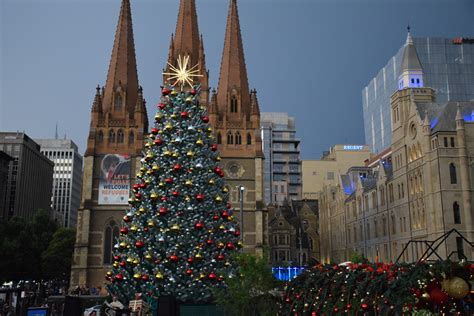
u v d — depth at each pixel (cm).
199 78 8644
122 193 7975
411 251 7419
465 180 6519
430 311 1638
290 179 19575
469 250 6347
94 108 8262
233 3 9206
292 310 2150
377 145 18288
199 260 3152
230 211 3634
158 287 3123
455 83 15125
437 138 6681
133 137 8269
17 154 18612
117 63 8662
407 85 8719
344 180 12044
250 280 2392
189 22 8938
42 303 5003
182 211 3203
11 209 18025
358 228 10500
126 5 8969
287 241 13162
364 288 1705
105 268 7725
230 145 8406
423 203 7081
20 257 8794
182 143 3431
